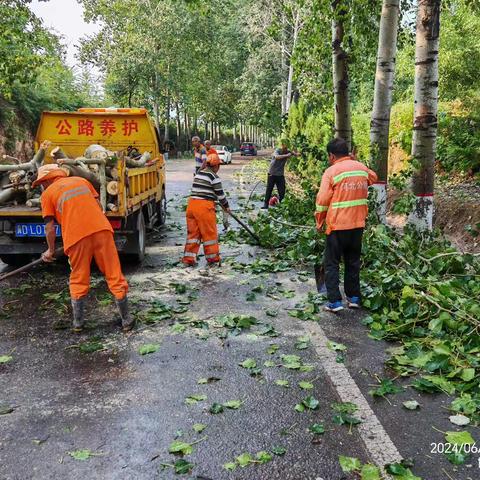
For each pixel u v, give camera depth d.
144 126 10.43
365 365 4.57
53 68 25.22
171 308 6.04
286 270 7.78
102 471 3.10
